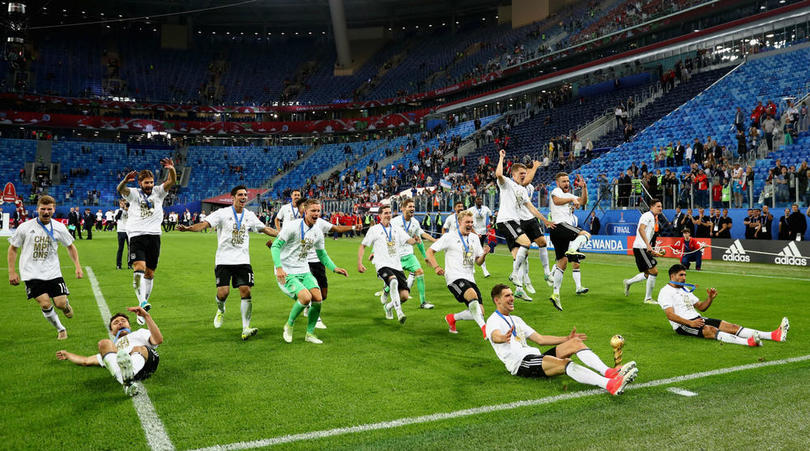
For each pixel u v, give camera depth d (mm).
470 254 7246
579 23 44938
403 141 52188
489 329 5191
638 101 33938
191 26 66250
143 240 8211
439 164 39500
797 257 15883
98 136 57719
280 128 59438
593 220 21672
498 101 47344
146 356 5062
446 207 29078
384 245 8320
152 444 3652
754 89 27062
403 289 8234
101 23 63281
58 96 53594
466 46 57312
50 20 59812
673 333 7105
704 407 4324
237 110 58781
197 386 4902
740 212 18766
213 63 64938
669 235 19297
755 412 4203
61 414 4188
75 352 6062
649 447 3584
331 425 3992
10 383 4938
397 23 66062
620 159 27125
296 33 69875
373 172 47750
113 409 4301
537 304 9430
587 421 4051
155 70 61812
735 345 6441
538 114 41000
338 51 61344
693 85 31547
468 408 4348
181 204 52125
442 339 6863
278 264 6512
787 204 18500
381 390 4812
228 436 3791
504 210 9523
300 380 5102
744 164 21859
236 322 7895
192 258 18219
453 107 50562
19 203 32594
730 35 31891
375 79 60125
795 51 28219
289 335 6676
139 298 8219
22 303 9203
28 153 51906
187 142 60312
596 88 39469
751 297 9992
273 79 64000
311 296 6516
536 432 3852
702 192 20188
